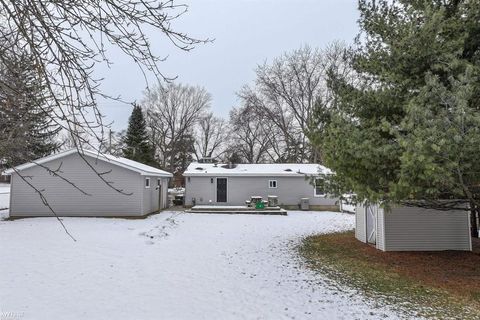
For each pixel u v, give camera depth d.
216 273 7.65
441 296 6.25
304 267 8.32
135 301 5.79
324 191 8.52
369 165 6.45
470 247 10.16
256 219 17.17
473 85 5.86
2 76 2.56
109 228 13.56
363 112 8.03
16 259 8.38
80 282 6.72
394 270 8.09
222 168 24.72
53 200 16.58
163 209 21.83
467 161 5.29
